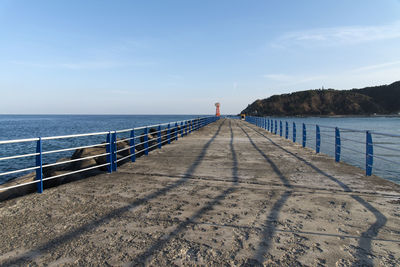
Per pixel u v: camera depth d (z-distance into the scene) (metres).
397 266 2.74
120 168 8.18
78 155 11.16
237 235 3.46
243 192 5.45
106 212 4.36
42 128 66.12
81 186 6.05
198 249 3.11
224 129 28.20
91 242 3.32
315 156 10.28
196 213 4.27
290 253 3.00
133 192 5.53
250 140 16.83
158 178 6.80
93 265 2.80
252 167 8.12
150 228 3.71
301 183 6.13
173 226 3.77
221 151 11.84
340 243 3.23
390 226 3.71
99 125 80.75
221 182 6.31
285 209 4.42
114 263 2.83
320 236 3.42
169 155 10.88
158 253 3.03
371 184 6.00
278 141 16.11
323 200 4.88
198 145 14.29
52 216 4.21
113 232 3.60
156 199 5.03
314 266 2.74
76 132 53.12
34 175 8.46
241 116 65.06
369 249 3.08
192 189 5.71
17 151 27.17
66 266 2.79
